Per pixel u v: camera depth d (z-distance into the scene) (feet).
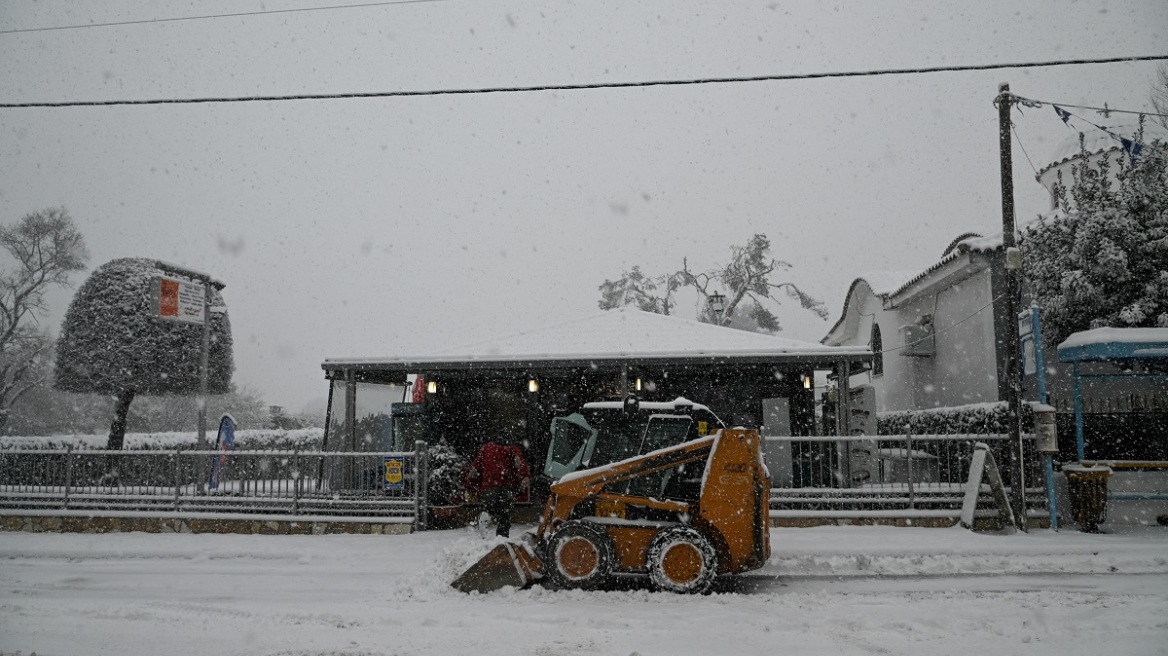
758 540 25.18
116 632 20.47
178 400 129.59
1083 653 17.80
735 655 17.89
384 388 55.16
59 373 57.88
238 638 19.79
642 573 26.02
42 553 33.94
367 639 19.53
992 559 29.76
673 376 50.39
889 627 20.33
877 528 37.45
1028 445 39.29
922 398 60.70
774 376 50.19
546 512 26.48
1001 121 39.70
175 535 39.27
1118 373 41.24
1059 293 48.44
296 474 40.68
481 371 48.60
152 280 44.11
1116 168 65.31
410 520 39.37
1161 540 33.50
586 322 53.16
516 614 21.99
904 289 60.54
